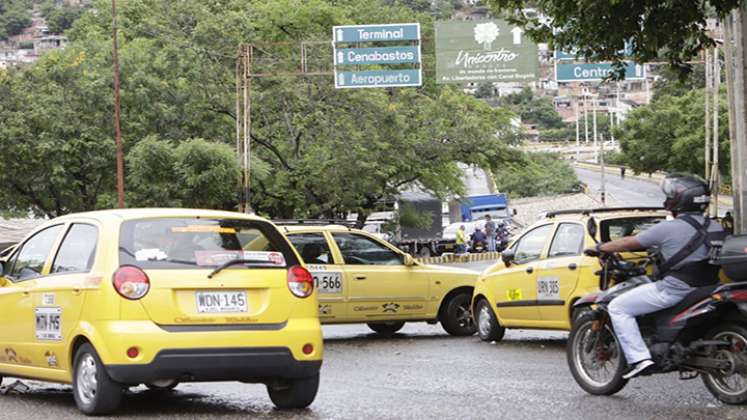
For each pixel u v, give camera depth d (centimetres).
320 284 3600
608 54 3300
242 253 2027
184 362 1933
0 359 2312
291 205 9956
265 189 9781
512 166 10525
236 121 9050
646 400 2089
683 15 3097
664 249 2020
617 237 3058
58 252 2173
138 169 8981
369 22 12550
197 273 1977
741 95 4403
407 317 3716
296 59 9712
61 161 9294
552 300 3166
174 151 8944
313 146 9625
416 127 10025
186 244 2009
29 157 9312
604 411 1972
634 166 18625
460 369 2686
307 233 3669
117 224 2022
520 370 2631
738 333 1947
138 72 9456
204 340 1942
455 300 3759
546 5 3241
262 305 2008
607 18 3134
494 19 8075
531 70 8088
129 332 1920
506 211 16875
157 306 1942
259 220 2097
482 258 12081
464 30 8106
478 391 2266
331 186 9556
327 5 10756
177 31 9925
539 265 3231
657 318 2041
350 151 9425
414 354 3114
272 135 9862
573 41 3372
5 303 2273
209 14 9888
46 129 9388
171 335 1931
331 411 2048
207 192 8919
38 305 2152
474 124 9962
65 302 2055
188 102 9562
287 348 1998
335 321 3622
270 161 9794
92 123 9469
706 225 2023
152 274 1956
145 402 2202
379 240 3750
